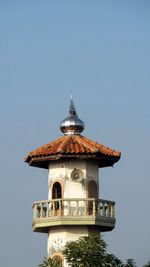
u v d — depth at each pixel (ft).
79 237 457.68
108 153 480.64
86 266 422.00
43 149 483.51
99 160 487.61
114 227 474.49
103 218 469.98
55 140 492.95
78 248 424.87
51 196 482.69
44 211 476.13
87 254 422.41
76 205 470.39
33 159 481.87
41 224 472.85
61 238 472.03
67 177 479.82
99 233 476.54
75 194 478.18
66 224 466.29
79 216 467.11
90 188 481.05
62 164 482.69
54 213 470.39
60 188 481.87
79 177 481.05
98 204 470.39
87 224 465.88
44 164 496.23
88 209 470.39
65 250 429.79
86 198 471.21
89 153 474.08
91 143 490.90
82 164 482.28
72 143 481.46
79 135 493.77
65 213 468.75
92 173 483.92
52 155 476.54
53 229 476.54
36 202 477.36
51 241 476.13
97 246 425.28
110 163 496.23
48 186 487.20
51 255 474.08
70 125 492.54
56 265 442.09
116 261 429.79
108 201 474.49
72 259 424.46
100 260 424.46
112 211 474.90
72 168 481.46
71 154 474.08
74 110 499.51
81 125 494.18
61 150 471.62
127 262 433.89
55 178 483.10
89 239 429.38
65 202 470.39
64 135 496.23
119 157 485.15
